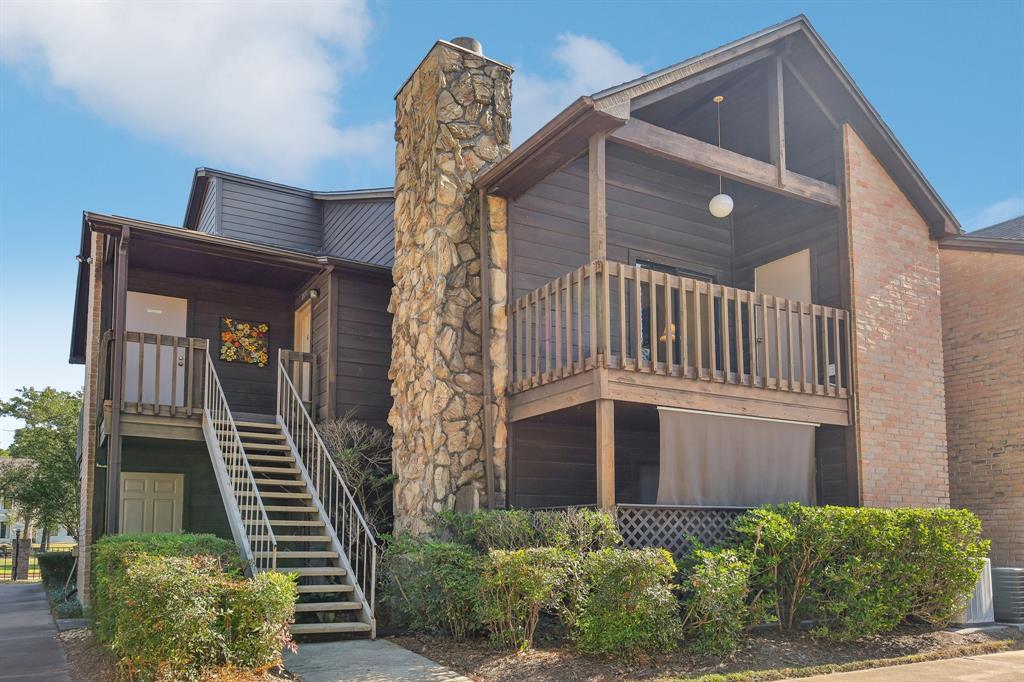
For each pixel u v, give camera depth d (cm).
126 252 1081
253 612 612
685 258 1179
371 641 795
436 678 643
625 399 825
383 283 1272
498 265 1001
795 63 1041
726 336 902
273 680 598
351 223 1578
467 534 826
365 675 652
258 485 1098
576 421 1005
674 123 1163
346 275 1239
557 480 1015
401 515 1038
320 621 860
